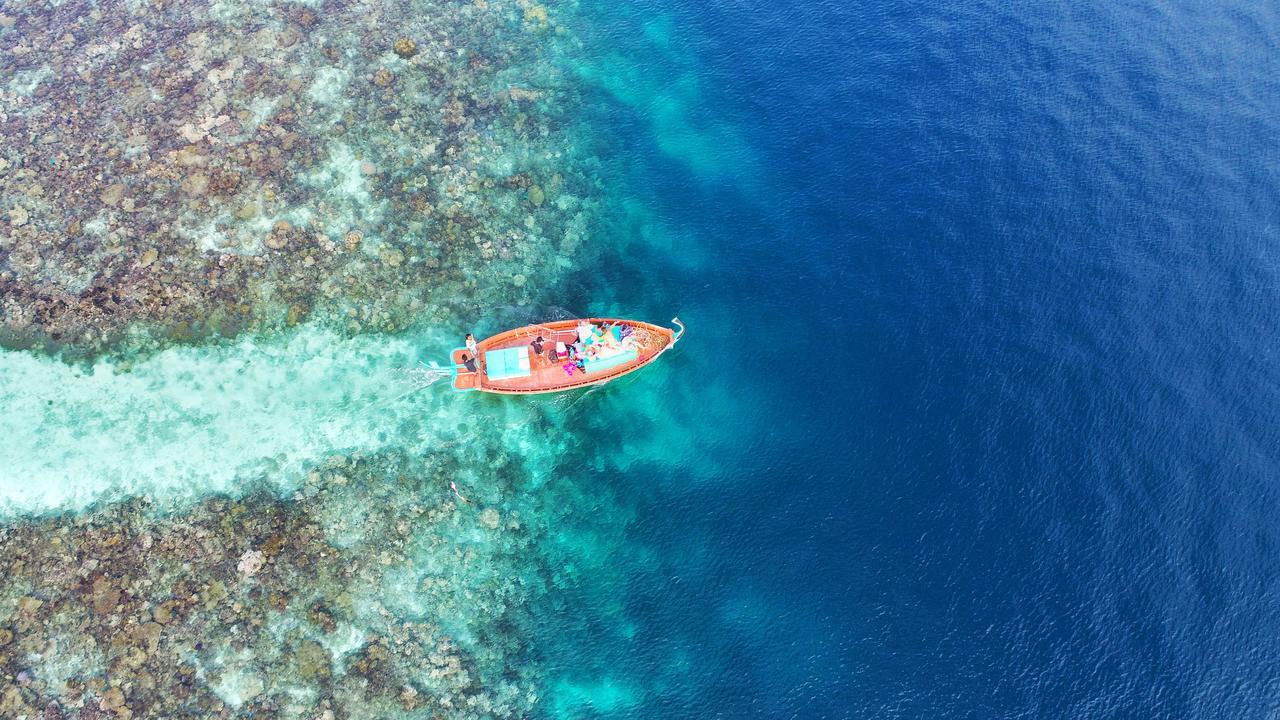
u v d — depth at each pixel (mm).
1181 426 45156
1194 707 39000
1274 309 48781
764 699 39625
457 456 44719
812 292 49688
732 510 43781
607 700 39969
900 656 40125
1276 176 53469
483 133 53938
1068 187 53062
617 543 43250
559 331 47062
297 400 45500
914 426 45469
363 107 53375
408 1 58688
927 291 49500
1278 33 59906
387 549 42031
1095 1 61812
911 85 57688
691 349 47969
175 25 54812
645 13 61719
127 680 38344
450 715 39406
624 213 52594
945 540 42531
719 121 56438
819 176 53906
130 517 41656
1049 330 48125
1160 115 56000
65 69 52625
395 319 47875
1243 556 41844
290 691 38969
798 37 60469
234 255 47938
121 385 45031
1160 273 49969
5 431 43406
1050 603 40969
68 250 46906
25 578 39781
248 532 41594
